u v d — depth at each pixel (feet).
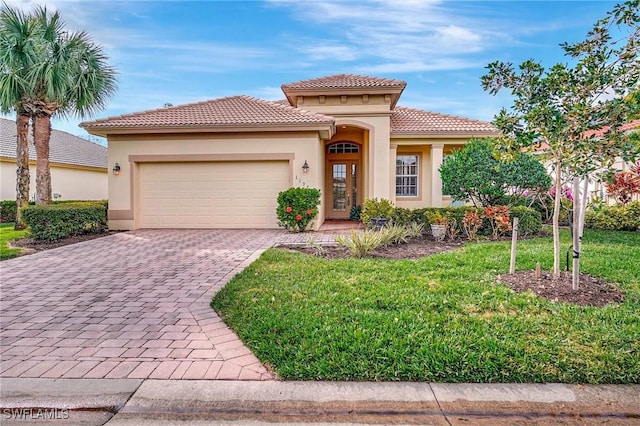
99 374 11.30
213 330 14.49
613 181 16.71
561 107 16.39
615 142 15.01
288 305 16.25
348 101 51.01
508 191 39.60
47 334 14.28
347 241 30.01
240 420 9.39
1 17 38.91
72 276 22.97
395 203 54.95
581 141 15.61
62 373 11.37
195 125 42.22
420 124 55.42
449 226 35.37
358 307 15.88
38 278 22.56
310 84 51.26
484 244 30.45
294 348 12.33
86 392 10.39
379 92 49.52
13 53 38.32
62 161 68.85
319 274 21.59
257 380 10.88
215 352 12.62
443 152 57.16
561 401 9.69
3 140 62.54
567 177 18.71
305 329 13.60
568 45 17.28
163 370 11.49
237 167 44.75
